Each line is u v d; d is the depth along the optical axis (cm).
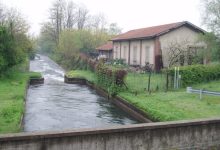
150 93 1984
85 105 2036
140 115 1600
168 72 2158
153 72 3002
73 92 2648
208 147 921
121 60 3666
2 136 704
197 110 1462
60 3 7762
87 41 5656
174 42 3055
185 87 2153
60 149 748
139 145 830
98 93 2603
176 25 3012
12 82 2475
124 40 3741
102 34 5975
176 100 1716
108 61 3859
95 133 779
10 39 2658
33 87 2905
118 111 1861
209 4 2705
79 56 4916
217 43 2602
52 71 4850
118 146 807
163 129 856
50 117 1659
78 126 1491
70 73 3797
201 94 1742
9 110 1432
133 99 1806
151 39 3120
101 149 789
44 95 2419
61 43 6150
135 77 2645
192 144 897
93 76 3303
